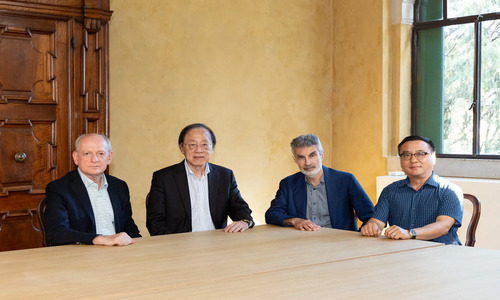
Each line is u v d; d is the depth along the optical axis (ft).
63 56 13.41
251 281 6.73
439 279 6.79
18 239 12.95
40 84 13.16
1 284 6.67
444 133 18.53
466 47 17.97
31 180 13.14
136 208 16.34
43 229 10.64
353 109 19.97
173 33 16.87
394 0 19.04
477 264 7.64
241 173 18.43
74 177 10.75
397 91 19.11
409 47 19.17
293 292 6.23
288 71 19.49
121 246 9.12
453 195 10.46
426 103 18.94
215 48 17.74
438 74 18.66
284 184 12.73
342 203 12.34
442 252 8.50
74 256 8.30
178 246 9.12
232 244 9.29
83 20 13.61
